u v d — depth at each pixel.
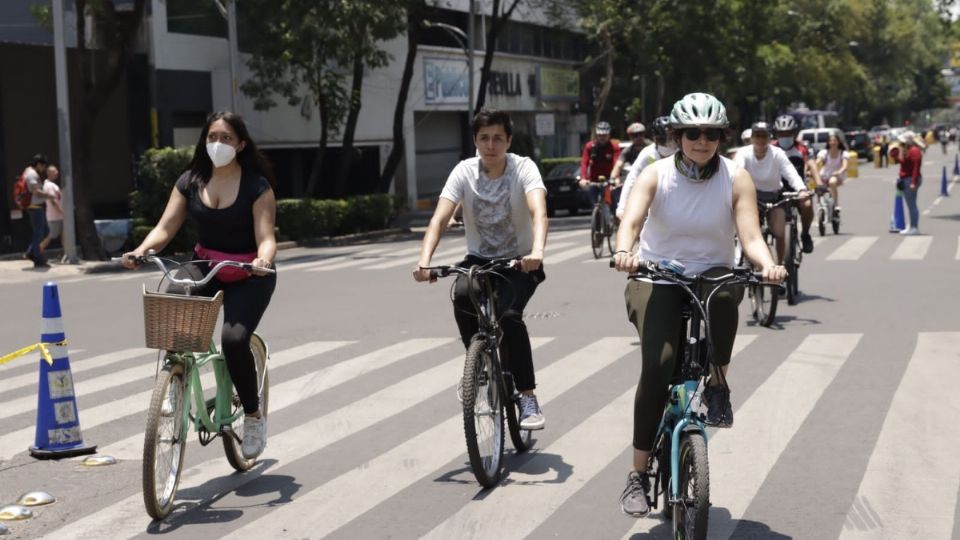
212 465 7.06
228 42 29.31
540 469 6.75
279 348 11.31
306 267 20.84
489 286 6.62
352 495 6.33
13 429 8.23
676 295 5.26
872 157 84.31
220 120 6.29
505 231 6.76
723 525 5.62
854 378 8.95
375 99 39.84
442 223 6.70
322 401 8.80
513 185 6.66
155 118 29.36
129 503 6.30
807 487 6.21
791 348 10.30
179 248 25.39
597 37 50.12
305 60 28.97
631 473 5.39
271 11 28.80
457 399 8.73
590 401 8.49
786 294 13.11
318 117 36.19
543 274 6.88
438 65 43.50
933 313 12.10
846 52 80.81
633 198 5.35
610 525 5.71
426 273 6.47
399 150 34.88
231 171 6.38
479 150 6.61
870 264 17.22
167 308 5.78
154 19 29.19
